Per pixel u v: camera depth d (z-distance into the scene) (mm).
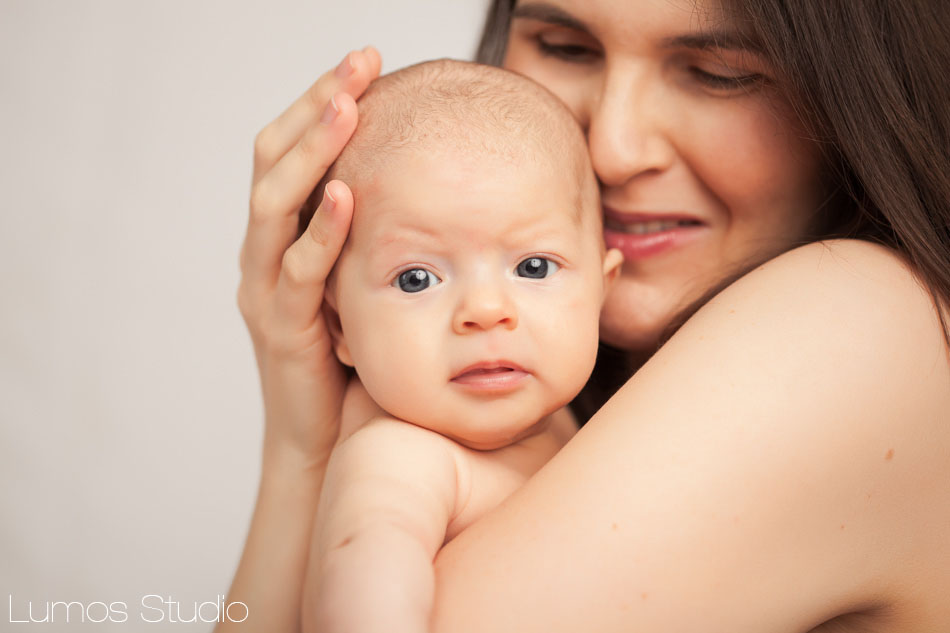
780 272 1177
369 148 1282
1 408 3004
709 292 1354
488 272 1207
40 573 2945
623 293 1540
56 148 2996
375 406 1377
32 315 3012
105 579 2953
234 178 2965
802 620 1062
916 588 1147
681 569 979
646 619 969
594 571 974
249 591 1478
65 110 2986
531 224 1220
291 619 1467
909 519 1110
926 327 1132
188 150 2973
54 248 3010
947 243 1241
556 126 1338
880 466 1071
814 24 1273
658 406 1061
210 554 2977
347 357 1398
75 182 2998
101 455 2998
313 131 1332
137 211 2992
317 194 1394
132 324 3010
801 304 1113
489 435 1216
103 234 3000
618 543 980
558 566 981
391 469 1111
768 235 1460
